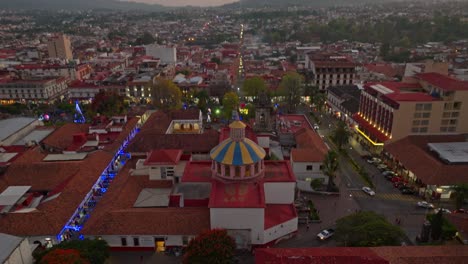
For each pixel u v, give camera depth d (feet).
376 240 217.15
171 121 433.07
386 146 377.91
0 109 571.28
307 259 192.34
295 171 322.96
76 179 295.28
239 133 258.16
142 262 232.73
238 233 237.66
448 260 194.49
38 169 312.09
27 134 429.79
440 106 381.81
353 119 473.26
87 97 646.74
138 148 348.38
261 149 267.59
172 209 251.60
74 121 526.57
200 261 198.80
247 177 255.70
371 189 318.45
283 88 557.74
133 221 239.09
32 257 214.48
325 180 323.98
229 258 203.62
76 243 209.97
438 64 479.00
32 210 254.68
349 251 203.10
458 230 243.81
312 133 379.14
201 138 357.82
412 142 365.61
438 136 372.79
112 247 240.94
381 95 407.85
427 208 287.69
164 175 290.35
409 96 390.21
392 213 282.15
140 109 560.61
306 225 266.57
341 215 280.10
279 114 493.36
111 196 273.54
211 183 266.77
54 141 391.45
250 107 510.58
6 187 294.87
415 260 194.39
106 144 388.98
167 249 241.35
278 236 247.91
